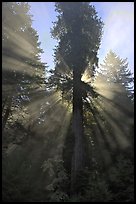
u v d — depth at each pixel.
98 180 15.20
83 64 20.56
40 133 26.92
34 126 27.62
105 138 21.44
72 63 20.47
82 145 18.73
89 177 16.19
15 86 22.91
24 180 17.58
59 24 21.67
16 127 25.52
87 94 20.83
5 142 21.22
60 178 18.08
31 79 23.27
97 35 21.20
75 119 19.30
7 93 22.66
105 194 14.28
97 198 14.22
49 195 17.44
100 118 22.67
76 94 19.75
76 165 17.88
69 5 21.62
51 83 21.17
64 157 19.70
